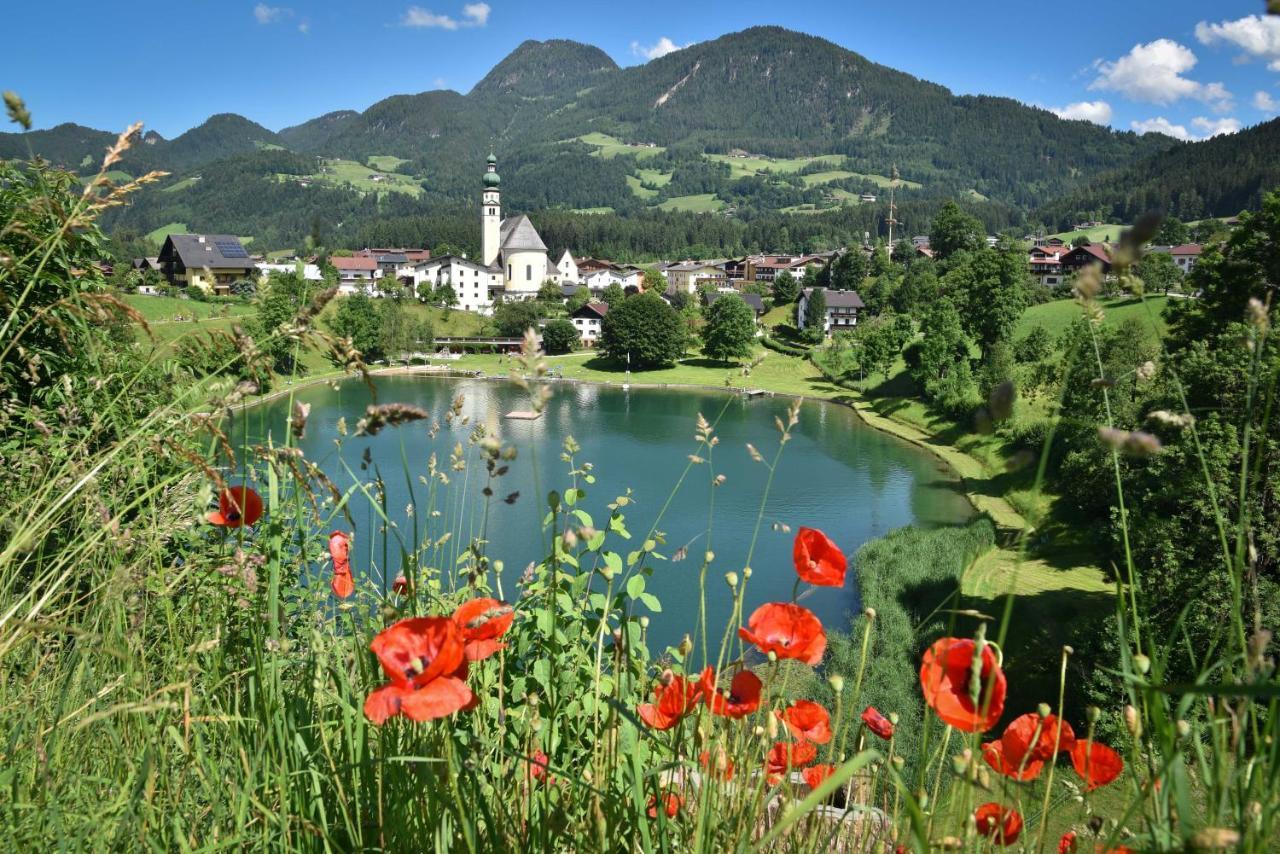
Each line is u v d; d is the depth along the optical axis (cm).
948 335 5522
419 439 2634
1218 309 1625
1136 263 82
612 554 262
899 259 13912
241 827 138
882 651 1570
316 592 225
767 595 2091
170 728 146
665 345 8181
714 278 15425
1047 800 119
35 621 152
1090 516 2272
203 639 188
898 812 136
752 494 3369
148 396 262
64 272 398
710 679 148
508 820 153
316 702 185
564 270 14850
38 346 327
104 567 191
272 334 186
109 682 172
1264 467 910
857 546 2752
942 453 4328
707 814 141
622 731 184
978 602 1889
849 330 9700
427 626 118
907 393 6062
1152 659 104
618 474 3531
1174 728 95
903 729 664
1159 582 956
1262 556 865
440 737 154
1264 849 79
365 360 180
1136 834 109
